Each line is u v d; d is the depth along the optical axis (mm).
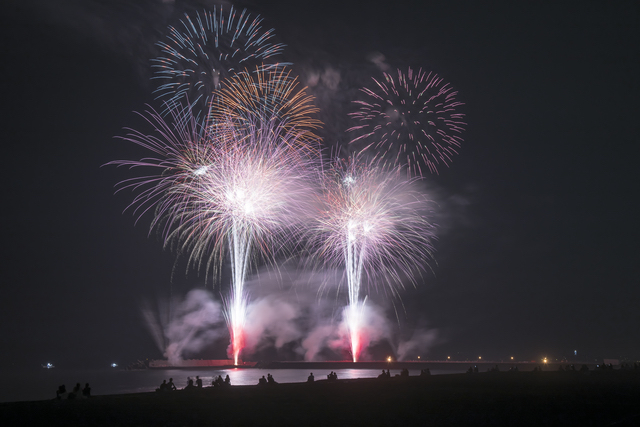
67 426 20219
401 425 20203
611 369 59125
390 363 90438
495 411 23547
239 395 31672
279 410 24578
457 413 23094
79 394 32031
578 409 23859
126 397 31234
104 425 20484
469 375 51188
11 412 23781
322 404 26688
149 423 20906
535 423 20328
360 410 24359
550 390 32906
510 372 58094
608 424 19812
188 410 24672
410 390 33719
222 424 20609
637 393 30844
